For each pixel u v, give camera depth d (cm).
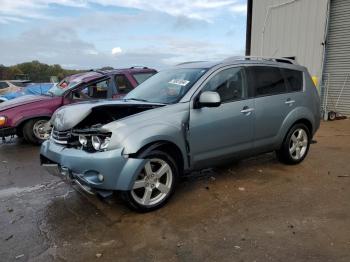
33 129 809
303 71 605
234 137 490
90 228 377
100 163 377
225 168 582
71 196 473
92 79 840
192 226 376
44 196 477
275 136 550
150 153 401
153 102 458
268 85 541
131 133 389
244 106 498
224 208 421
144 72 884
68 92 830
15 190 506
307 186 494
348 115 1203
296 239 344
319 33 1247
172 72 532
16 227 384
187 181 521
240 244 337
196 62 546
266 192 473
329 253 318
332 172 557
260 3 1466
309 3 1269
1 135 788
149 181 407
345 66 1195
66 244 345
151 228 374
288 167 585
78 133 409
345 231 358
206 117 455
